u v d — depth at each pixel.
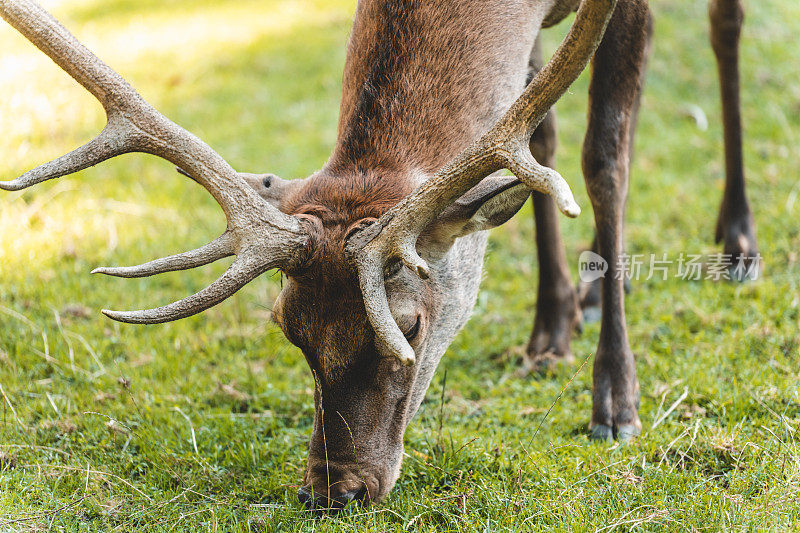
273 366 7.55
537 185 4.42
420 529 5.06
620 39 6.18
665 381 6.77
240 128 12.45
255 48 15.72
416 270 4.56
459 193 4.72
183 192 10.71
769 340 7.02
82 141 12.07
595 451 5.80
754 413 6.07
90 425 6.43
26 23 4.98
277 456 6.03
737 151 8.49
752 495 5.12
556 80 4.46
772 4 14.79
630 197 10.12
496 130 4.63
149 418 6.53
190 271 9.03
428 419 6.60
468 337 8.02
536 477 5.48
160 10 19.36
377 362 5.01
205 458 6.03
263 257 4.79
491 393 7.07
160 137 4.97
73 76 5.00
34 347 7.54
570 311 7.57
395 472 5.33
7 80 14.71
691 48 13.44
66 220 9.95
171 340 7.87
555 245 7.47
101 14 19.41
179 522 5.22
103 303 8.32
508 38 5.88
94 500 5.44
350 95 5.73
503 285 8.94
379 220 4.80
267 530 5.11
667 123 11.91
